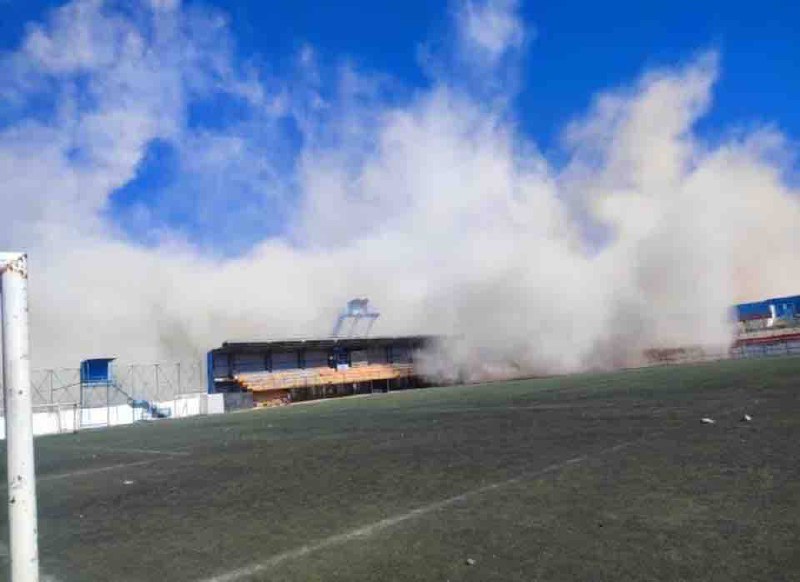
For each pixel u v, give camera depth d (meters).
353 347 65.56
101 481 11.73
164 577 5.17
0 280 3.65
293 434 18.64
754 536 4.79
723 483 6.59
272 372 60.59
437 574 4.59
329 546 5.62
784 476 6.65
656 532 5.09
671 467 7.70
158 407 47.66
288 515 7.09
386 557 5.13
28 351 3.70
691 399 16.98
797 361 33.78
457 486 7.85
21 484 3.60
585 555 4.69
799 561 4.21
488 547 5.11
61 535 7.09
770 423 10.72
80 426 43.03
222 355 58.66
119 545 6.38
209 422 32.50
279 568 5.11
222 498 8.61
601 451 9.48
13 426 3.62
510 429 14.02
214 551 5.82
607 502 6.23
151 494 9.58
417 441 13.40
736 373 27.20
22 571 3.54
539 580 4.27
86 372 45.94
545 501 6.54
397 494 7.70
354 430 17.97
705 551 4.55
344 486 8.63
